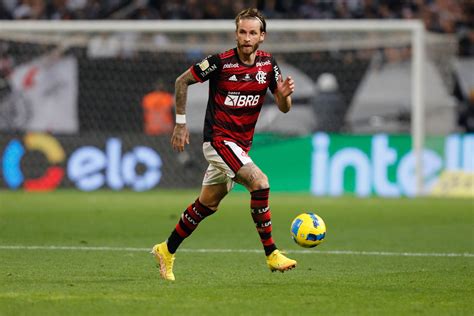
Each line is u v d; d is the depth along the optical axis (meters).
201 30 62.62
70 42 66.25
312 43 71.38
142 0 82.19
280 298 21.88
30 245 33.78
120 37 67.56
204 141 24.86
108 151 62.16
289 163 61.88
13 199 54.69
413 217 46.44
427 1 82.56
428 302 21.50
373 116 73.38
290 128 69.75
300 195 60.06
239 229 40.53
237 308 20.36
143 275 25.95
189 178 62.69
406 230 40.62
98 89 66.38
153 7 82.12
